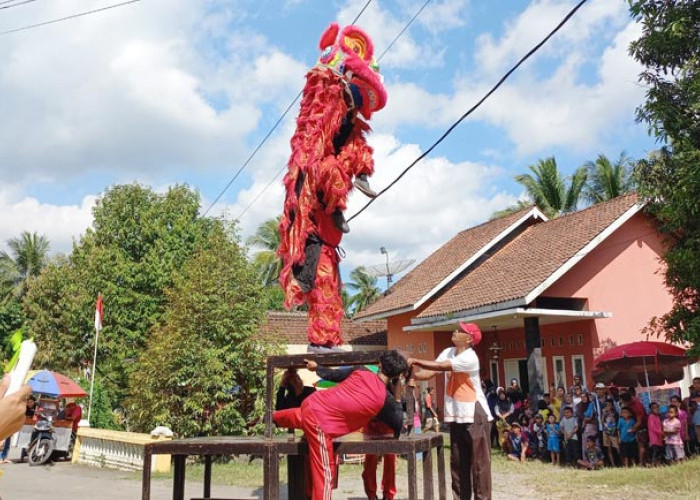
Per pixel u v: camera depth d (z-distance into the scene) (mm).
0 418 1554
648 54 9852
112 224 20375
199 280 13078
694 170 9266
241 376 13031
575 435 11633
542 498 8266
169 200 21156
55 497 9141
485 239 19359
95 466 13062
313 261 5012
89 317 18500
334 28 5340
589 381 14820
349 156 5105
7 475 11750
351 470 11539
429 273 20594
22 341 1744
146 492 5023
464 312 15367
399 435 4816
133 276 19203
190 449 4965
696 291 11094
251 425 12883
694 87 9078
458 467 6203
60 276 19828
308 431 4547
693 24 9320
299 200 4965
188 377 12570
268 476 4781
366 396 4590
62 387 13883
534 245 17359
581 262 15203
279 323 21234
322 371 4883
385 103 5215
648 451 10812
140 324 18641
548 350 16375
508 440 13266
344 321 24516
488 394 14773
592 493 8414
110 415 15750
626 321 15383
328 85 5059
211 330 12820
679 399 10961
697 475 8797
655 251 16078
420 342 19219
